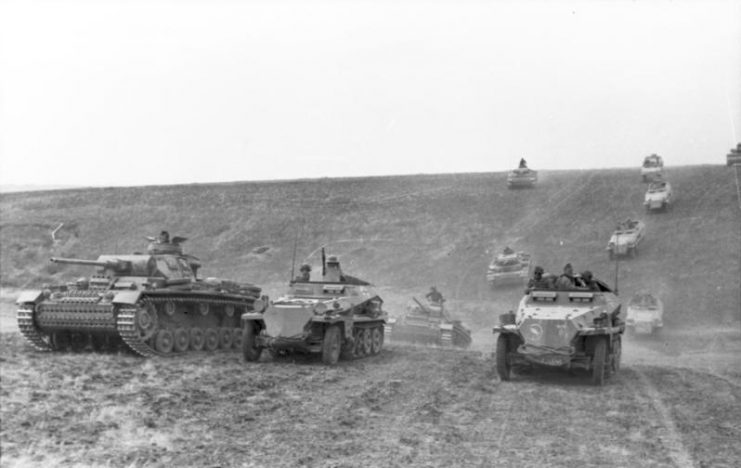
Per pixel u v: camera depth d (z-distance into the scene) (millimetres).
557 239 51531
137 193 70250
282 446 9992
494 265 45094
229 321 24156
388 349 22906
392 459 9383
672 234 49156
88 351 21797
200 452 9625
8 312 41156
